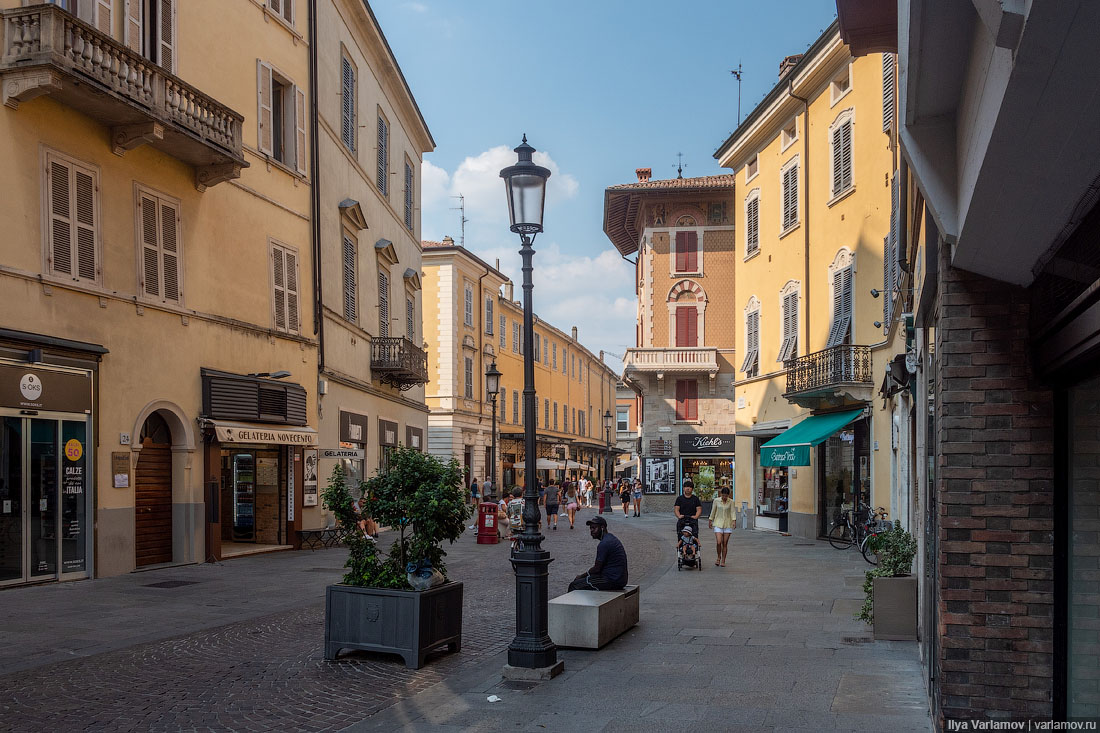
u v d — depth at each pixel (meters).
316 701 7.61
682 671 8.63
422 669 8.80
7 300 13.94
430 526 9.05
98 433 15.75
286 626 11.34
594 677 8.41
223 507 22.06
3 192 13.95
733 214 40.75
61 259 15.05
